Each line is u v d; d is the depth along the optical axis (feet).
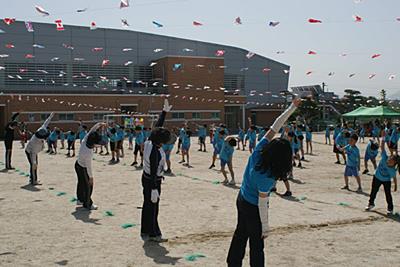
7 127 58.23
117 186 42.91
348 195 38.68
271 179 15.01
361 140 119.96
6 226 26.55
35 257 20.58
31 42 166.40
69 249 21.86
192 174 53.31
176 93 183.62
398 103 161.17
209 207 32.53
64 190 40.47
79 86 175.11
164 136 23.44
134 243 22.97
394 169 30.48
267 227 15.07
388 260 20.47
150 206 23.53
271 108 208.54
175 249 21.94
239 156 81.05
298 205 33.65
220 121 193.26
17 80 164.25
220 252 21.42
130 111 174.50
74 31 174.19
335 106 200.13
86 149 31.27
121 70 184.24
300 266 19.53
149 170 23.43
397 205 34.04
